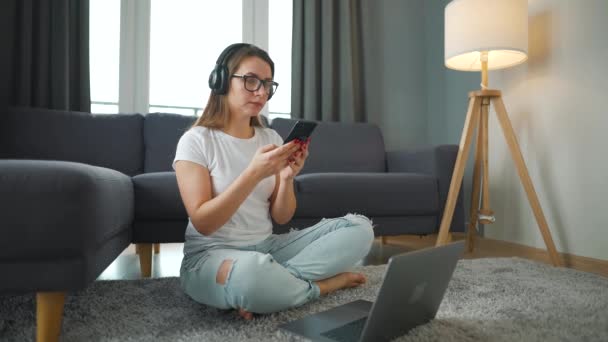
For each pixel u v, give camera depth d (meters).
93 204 1.02
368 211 2.20
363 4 3.33
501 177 2.64
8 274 0.94
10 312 1.23
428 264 0.95
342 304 1.26
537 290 1.47
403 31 3.48
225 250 1.18
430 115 3.49
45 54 2.58
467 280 1.60
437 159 2.38
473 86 2.97
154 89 3.09
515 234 2.53
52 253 0.96
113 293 1.43
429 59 3.51
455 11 2.24
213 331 1.06
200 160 1.25
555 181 2.26
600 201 2.02
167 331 1.08
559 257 2.05
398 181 2.25
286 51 3.34
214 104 1.36
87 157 2.38
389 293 0.85
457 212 2.36
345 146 2.90
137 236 1.87
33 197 0.94
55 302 0.98
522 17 2.16
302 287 1.20
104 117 2.50
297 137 1.16
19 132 2.26
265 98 1.30
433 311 1.13
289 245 1.38
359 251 1.35
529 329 1.09
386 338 0.96
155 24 3.07
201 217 1.13
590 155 2.07
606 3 2.00
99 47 2.92
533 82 2.41
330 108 3.11
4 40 2.55
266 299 1.10
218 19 3.18
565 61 2.21
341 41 3.17
